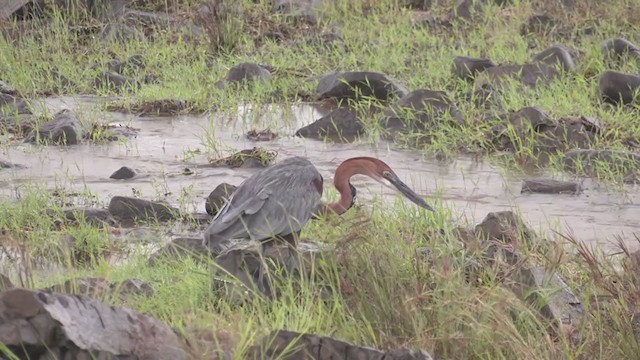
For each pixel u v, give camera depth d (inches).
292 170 619.2
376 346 489.4
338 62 1355.8
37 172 935.7
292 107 1198.3
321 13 1549.0
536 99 1138.7
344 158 989.2
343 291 536.4
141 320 413.1
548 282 555.2
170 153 1009.5
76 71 1344.7
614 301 526.9
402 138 1055.6
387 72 1304.1
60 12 1528.1
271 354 435.5
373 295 524.7
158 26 1481.3
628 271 553.6
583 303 558.9
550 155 965.2
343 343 430.0
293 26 1531.7
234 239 602.9
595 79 1203.2
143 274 611.8
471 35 1433.3
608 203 837.8
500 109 1102.4
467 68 1239.5
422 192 867.4
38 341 381.1
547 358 476.7
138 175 927.0
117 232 754.2
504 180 907.4
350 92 1213.7
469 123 1056.8
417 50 1387.8
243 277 568.4
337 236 592.7
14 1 1530.5
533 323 514.6
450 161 979.3
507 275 548.1
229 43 1437.0
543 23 1449.3
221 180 916.0
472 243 592.7
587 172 926.4
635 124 1058.1
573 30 1407.5
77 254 698.2
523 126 1024.2
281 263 571.8
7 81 1288.1
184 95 1219.9
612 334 509.4
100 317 400.8
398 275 538.9
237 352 434.9
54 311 384.2
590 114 1078.4
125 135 1075.3
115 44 1435.8
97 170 944.3
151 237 740.7
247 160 963.3
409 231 650.8
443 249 591.2
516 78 1194.0
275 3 1581.0
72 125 1051.3
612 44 1272.1
